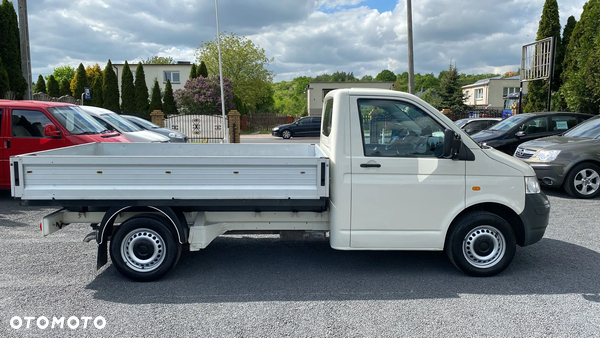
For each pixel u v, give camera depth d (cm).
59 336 352
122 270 465
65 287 453
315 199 447
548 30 1945
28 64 1536
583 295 432
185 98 3188
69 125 888
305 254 566
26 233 654
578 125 1023
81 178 431
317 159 433
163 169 431
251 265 523
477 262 479
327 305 411
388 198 459
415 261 537
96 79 3744
